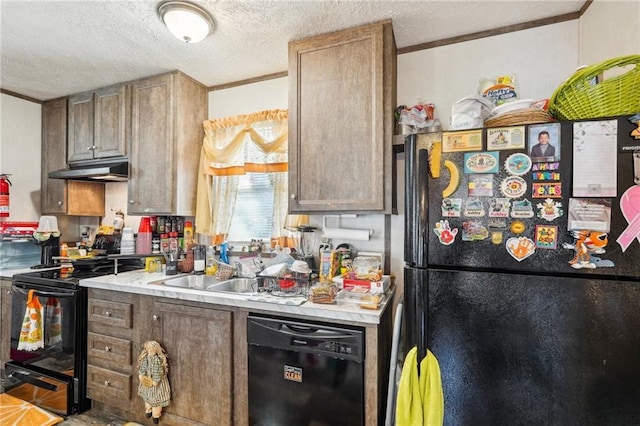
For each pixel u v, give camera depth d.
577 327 0.94
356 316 1.43
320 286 1.63
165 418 1.83
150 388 1.78
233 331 1.69
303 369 1.50
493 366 1.01
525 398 0.98
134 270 2.55
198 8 1.65
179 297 1.79
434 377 1.04
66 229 3.02
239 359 1.67
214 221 2.47
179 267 2.35
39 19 1.74
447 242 1.06
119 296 1.99
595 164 0.93
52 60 2.19
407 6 1.64
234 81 2.53
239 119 2.42
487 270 1.03
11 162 2.71
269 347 1.57
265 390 1.58
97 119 2.61
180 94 2.36
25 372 2.18
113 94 2.55
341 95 1.83
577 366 0.93
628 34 1.31
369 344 1.42
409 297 1.11
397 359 1.54
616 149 0.91
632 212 0.90
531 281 0.98
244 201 2.48
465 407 1.03
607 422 0.91
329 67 1.86
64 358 2.08
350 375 1.42
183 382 1.78
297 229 2.18
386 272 2.04
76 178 2.69
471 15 1.73
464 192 1.05
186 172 2.41
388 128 1.75
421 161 1.09
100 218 3.03
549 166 0.97
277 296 1.70
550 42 1.76
